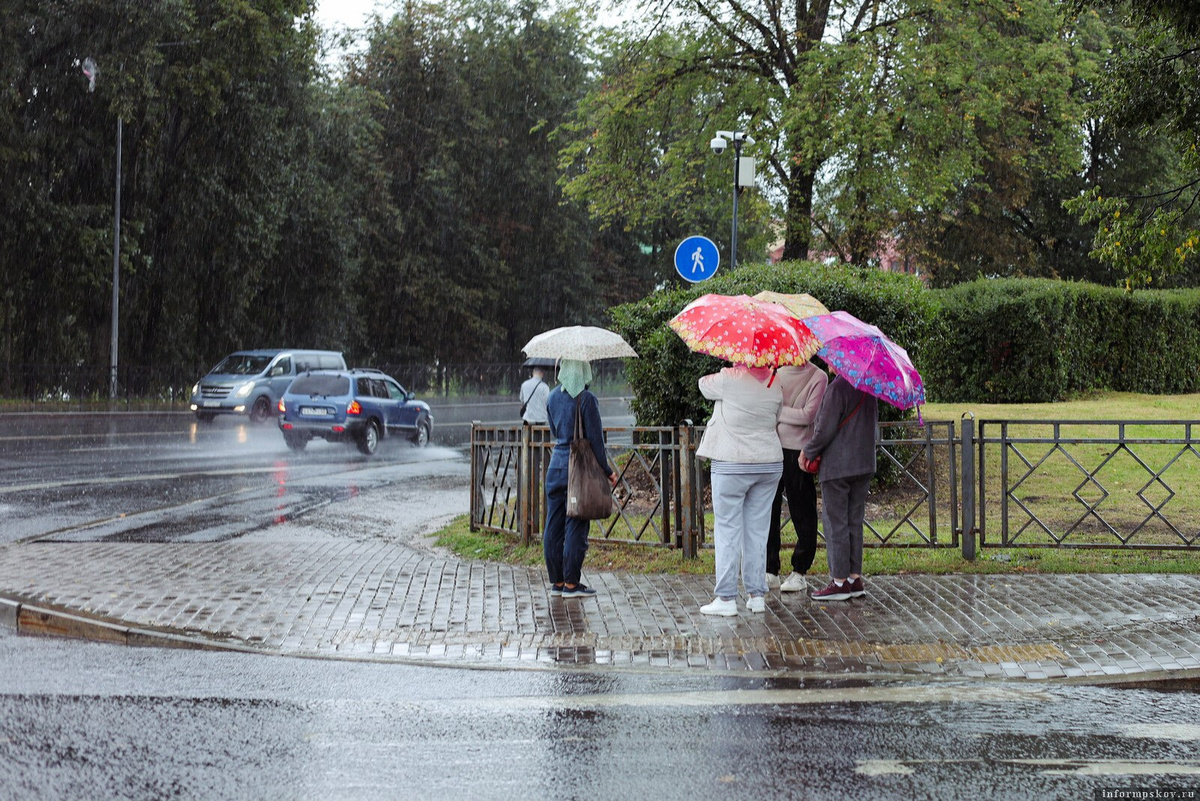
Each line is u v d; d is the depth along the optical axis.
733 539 7.77
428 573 9.31
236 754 4.88
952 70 24.11
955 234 38.78
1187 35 12.14
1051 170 33.06
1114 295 20.05
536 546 10.27
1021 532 9.74
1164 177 39.12
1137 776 4.64
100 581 8.79
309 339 45.47
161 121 35.06
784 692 6.00
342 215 44.50
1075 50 25.94
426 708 5.65
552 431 8.52
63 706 5.63
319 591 8.52
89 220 35.12
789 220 27.14
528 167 55.47
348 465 19.98
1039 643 6.96
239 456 21.25
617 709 5.65
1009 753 4.95
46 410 33.00
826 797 4.38
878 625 7.42
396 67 52.72
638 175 29.36
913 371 8.04
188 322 40.09
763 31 26.12
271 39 36.22
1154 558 9.41
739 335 7.49
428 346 55.00
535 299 59.72
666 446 9.70
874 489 12.49
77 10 32.06
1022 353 18.62
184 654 6.84
